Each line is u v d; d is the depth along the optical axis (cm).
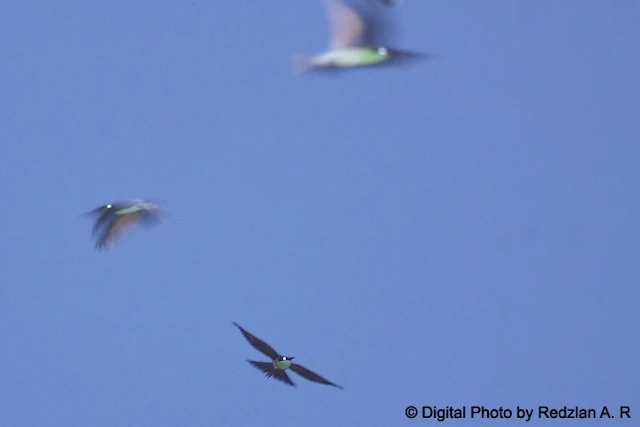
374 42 1297
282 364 1585
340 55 1300
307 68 1302
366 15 1302
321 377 1598
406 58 1288
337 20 1312
